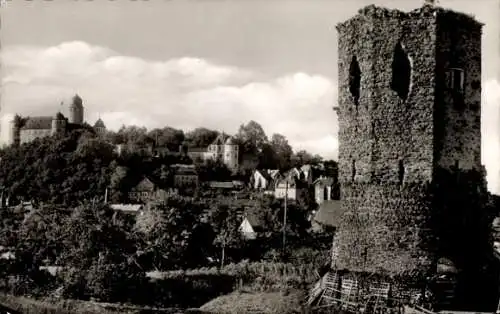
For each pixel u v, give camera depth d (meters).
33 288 42.03
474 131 33.31
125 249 49.78
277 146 161.38
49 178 98.25
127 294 42.00
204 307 37.78
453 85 33.16
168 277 46.44
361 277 32.28
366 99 33.12
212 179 145.50
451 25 32.59
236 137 162.88
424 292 31.06
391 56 32.50
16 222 57.19
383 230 32.28
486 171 34.25
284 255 59.25
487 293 32.25
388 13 32.62
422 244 31.62
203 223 65.19
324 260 44.12
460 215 32.75
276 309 33.69
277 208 86.75
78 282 41.44
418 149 31.95
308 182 118.12
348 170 34.00
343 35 34.66
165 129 169.62
